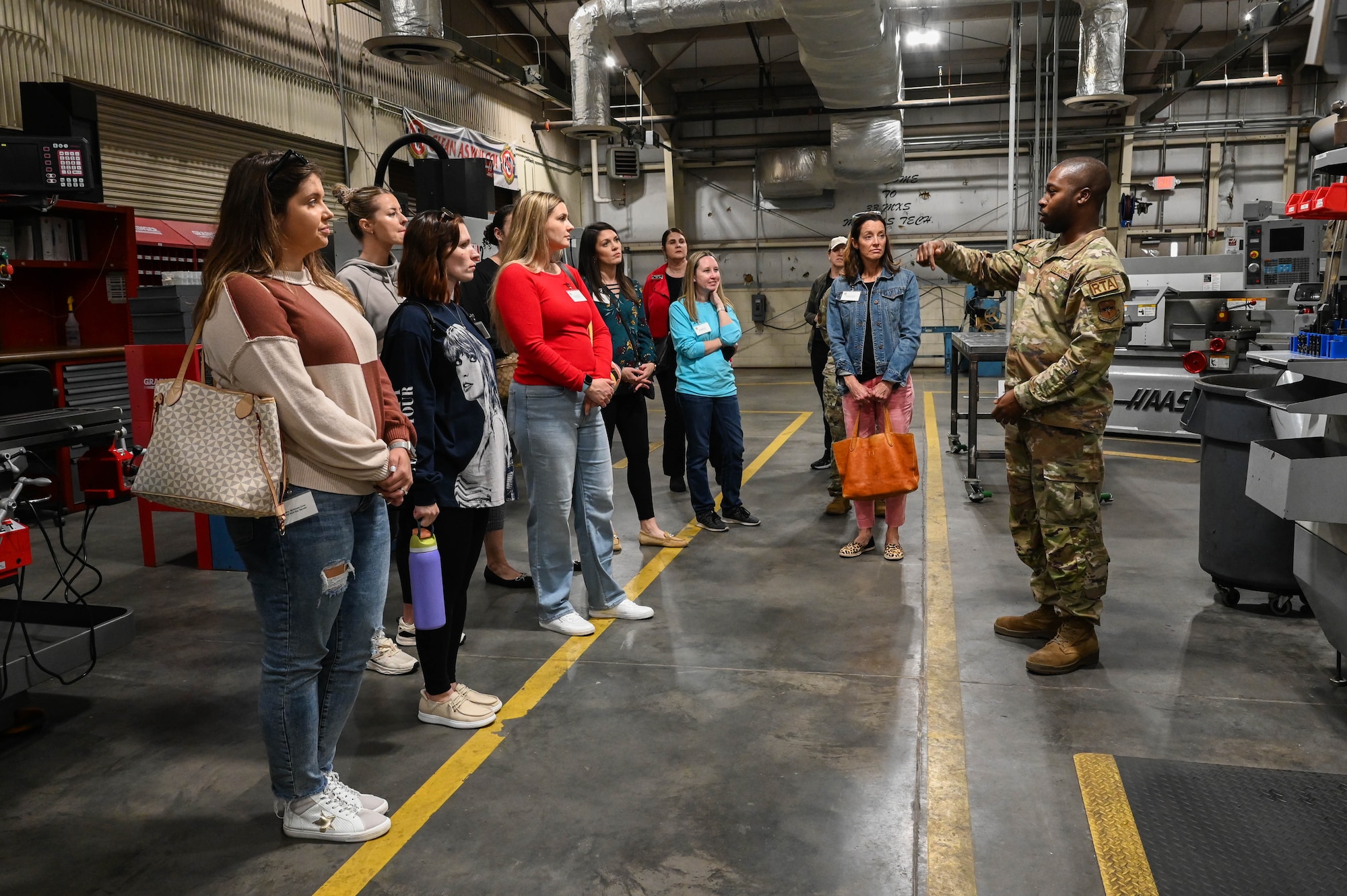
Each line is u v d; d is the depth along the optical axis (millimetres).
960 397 10445
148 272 7168
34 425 2586
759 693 2842
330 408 1837
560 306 3107
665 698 2824
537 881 1938
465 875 1967
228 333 1783
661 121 12852
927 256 3188
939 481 5938
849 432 4234
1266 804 2160
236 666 3205
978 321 10312
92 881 1984
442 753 2510
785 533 4789
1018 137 12766
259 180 1817
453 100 11445
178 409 1794
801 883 1915
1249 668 2967
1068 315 2818
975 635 3297
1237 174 13688
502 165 12336
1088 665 3002
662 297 5465
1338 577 2658
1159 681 2881
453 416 2615
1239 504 3428
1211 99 13617
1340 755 2400
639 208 15570
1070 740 2504
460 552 2684
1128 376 7383
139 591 4078
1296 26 12203
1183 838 2025
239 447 1764
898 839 2061
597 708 2766
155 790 2373
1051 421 2840
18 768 2492
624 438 4410
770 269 15352
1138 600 3645
